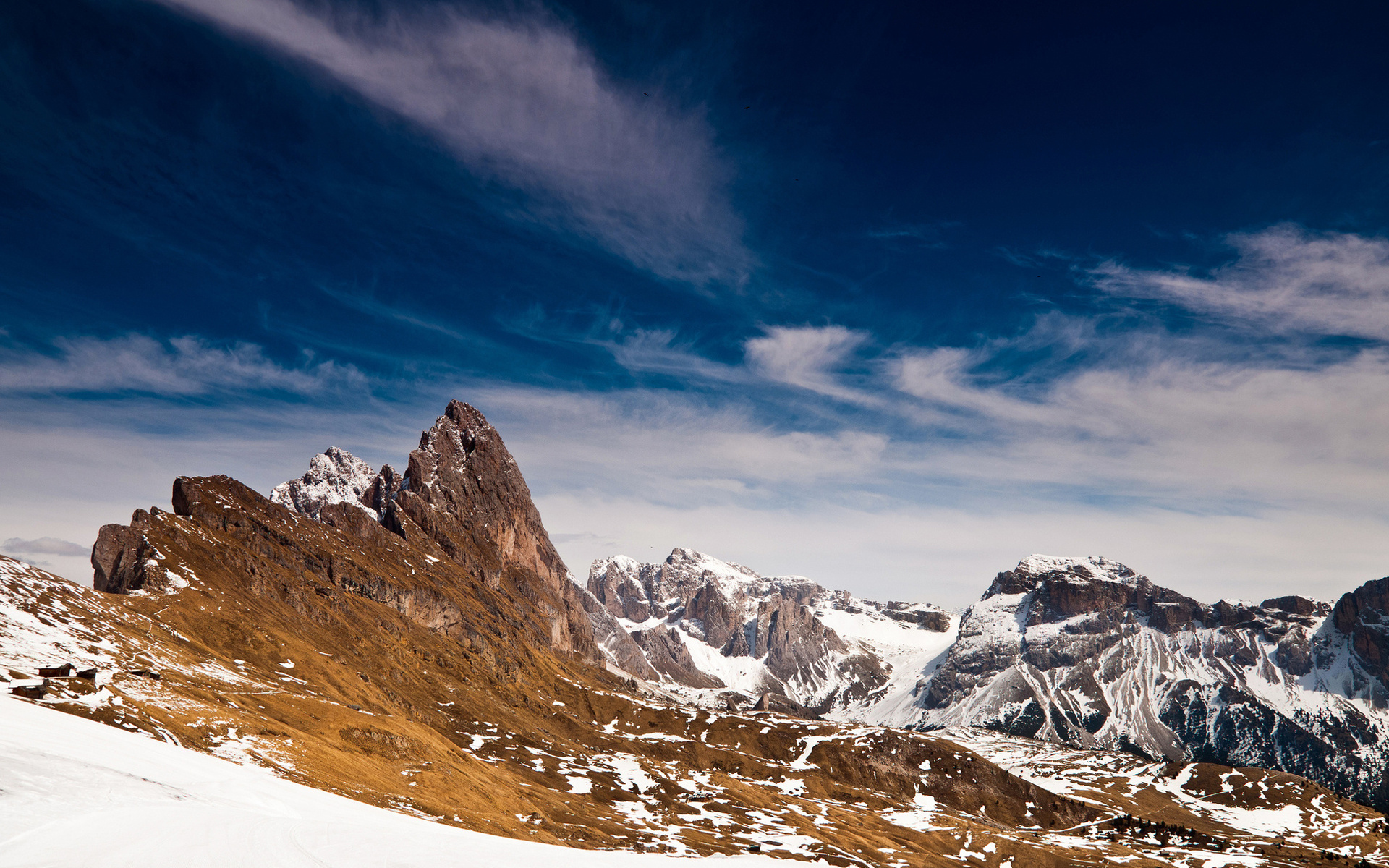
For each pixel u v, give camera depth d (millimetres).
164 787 70125
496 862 60500
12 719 86062
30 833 52000
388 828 66438
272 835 59562
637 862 64750
